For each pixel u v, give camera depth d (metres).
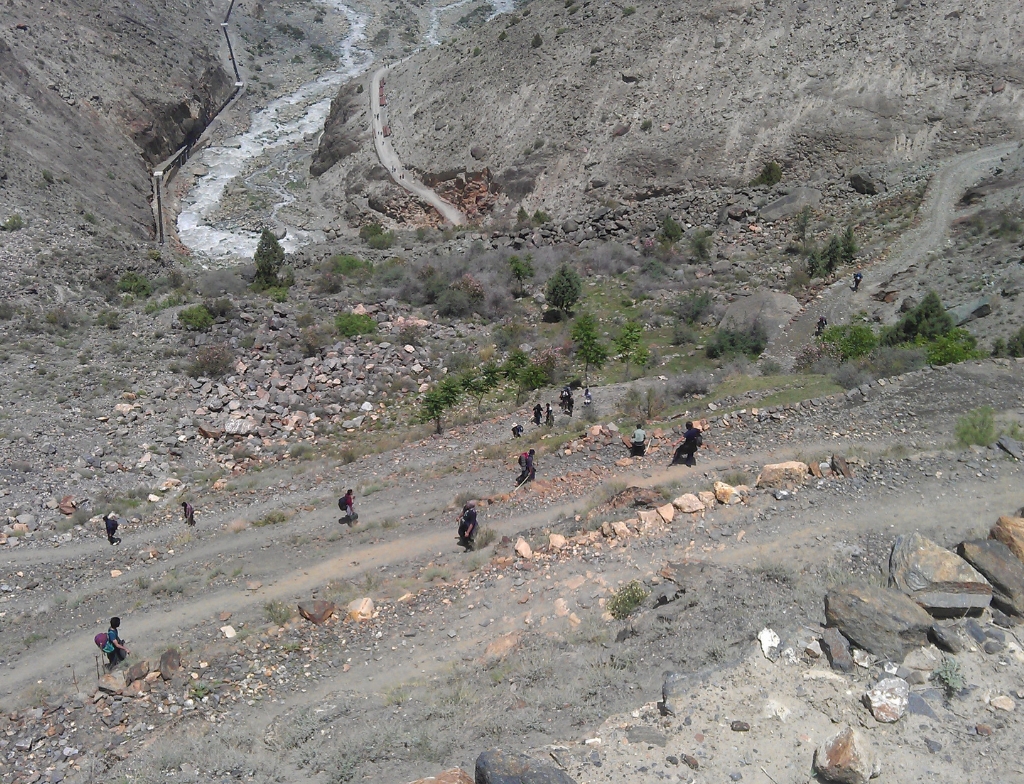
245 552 21.53
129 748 13.80
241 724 14.09
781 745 10.80
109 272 48.81
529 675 13.66
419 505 23.17
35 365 34.78
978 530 15.31
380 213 79.88
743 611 13.77
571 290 44.34
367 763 12.16
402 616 16.81
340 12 138.88
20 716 14.92
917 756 10.45
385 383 35.44
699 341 39.62
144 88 87.44
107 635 16.34
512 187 73.62
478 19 139.50
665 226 55.50
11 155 62.03
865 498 17.06
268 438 31.52
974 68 63.81
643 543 17.09
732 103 70.00
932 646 12.25
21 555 22.53
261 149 96.00
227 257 69.12
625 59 79.19
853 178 58.53
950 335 30.28
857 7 74.19
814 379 26.58
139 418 31.56
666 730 11.25
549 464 23.72
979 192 49.66
